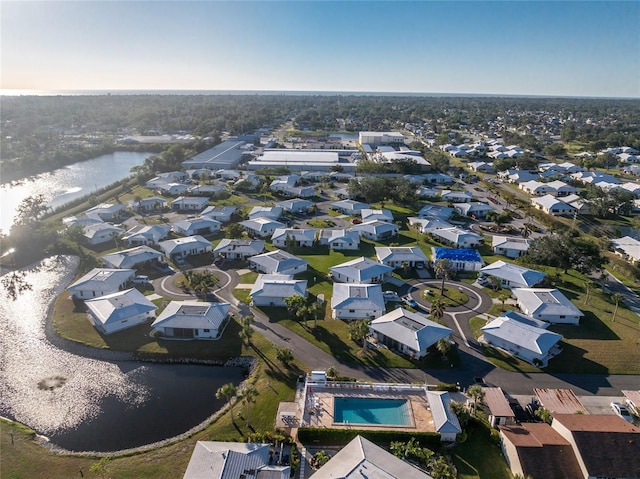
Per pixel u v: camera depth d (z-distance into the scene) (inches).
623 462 2031.3
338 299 3627.0
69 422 2486.5
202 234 5551.2
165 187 7524.6
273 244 5167.3
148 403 2642.7
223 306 3481.8
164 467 2146.9
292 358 2955.2
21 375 2876.5
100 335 3282.5
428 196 7352.4
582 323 3528.5
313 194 7381.9
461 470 2135.8
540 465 2042.3
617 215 6624.0
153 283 4124.0
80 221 5546.3
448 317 3585.1
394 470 1945.1
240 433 2352.4
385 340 3201.3
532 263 4616.1
